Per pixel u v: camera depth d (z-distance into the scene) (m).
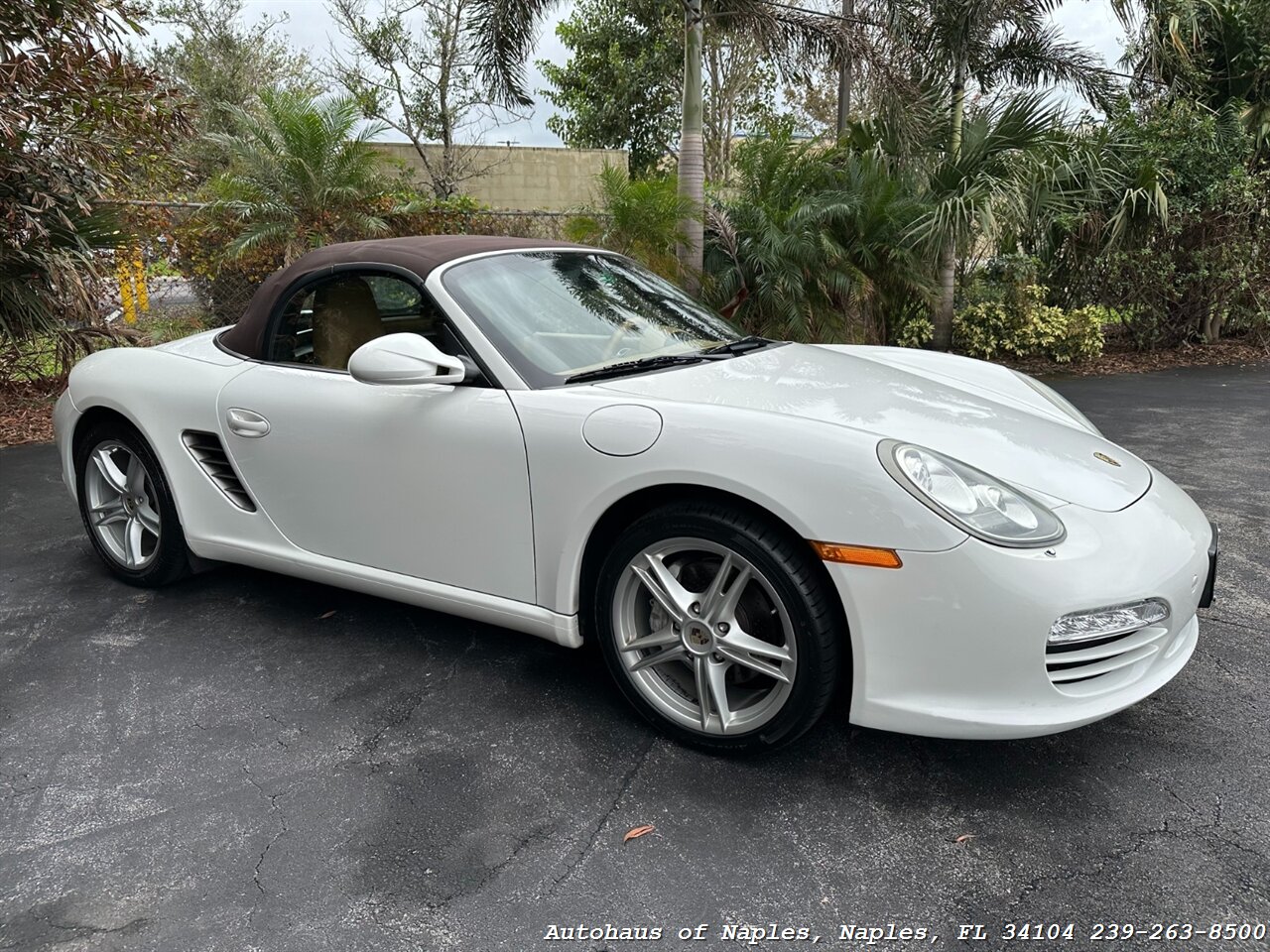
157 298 7.77
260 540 3.00
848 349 3.63
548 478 2.32
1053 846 1.93
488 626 3.10
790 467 2.02
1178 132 9.67
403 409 2.57
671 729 2.33
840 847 1.94
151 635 3.04
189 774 2.24
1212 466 5.17
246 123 8.23
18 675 2.76
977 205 7.89
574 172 16.59
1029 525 1.98
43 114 5.61
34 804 2.13
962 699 1.96
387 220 8.82
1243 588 3.34
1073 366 9.69
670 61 17.44
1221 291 10.21
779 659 2.12
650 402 2.28
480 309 2.60
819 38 7.89
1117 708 2.00
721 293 7.83
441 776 2.22
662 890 1.82
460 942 1.69
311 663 2.83
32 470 5.24
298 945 1.69
